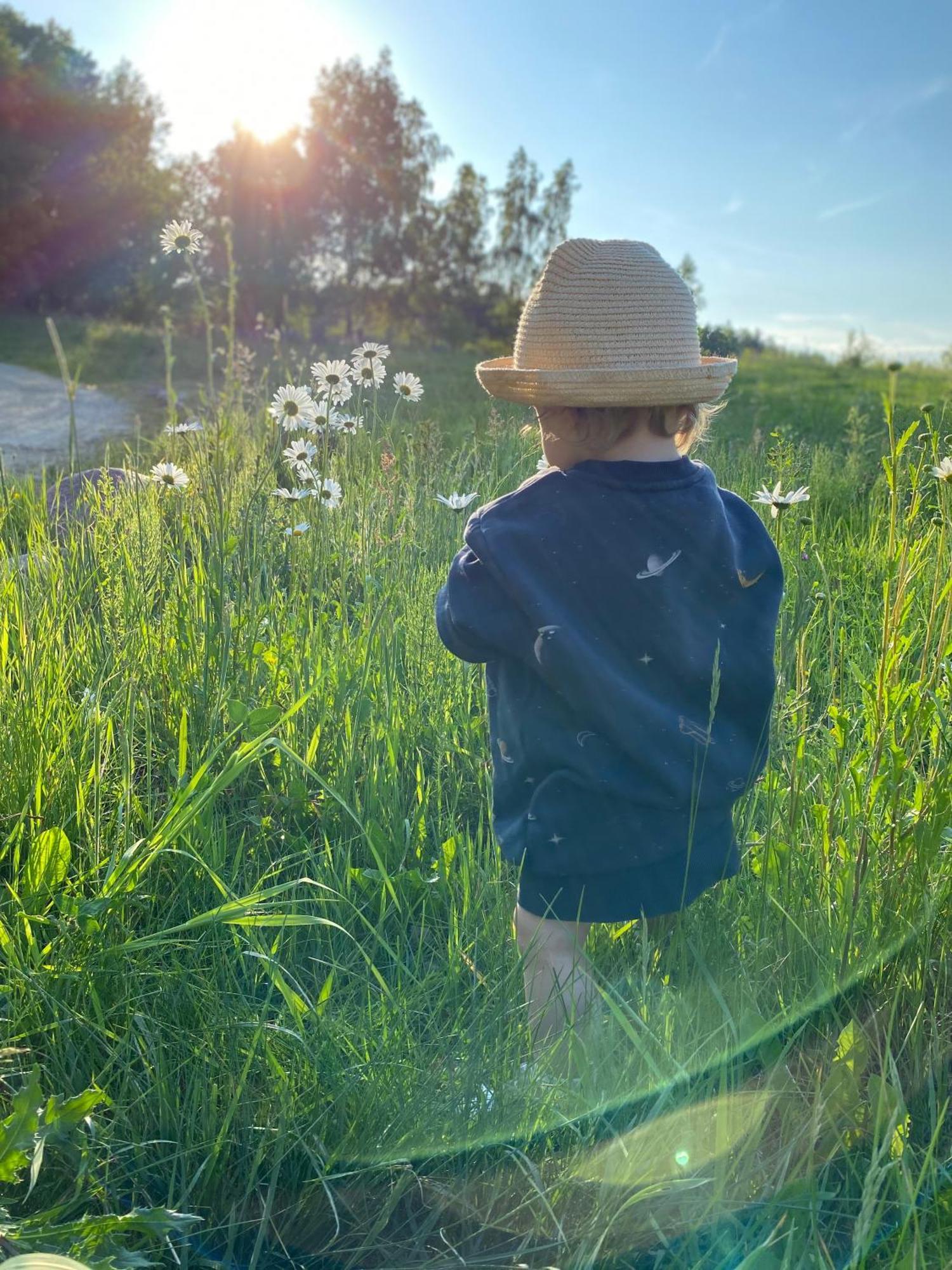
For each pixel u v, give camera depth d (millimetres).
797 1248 1479
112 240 43812
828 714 2586
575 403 1890
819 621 3223
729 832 1997
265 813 2607
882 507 4609
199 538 3324
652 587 1875
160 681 2893
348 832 2496
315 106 49344
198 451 3607
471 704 3133
